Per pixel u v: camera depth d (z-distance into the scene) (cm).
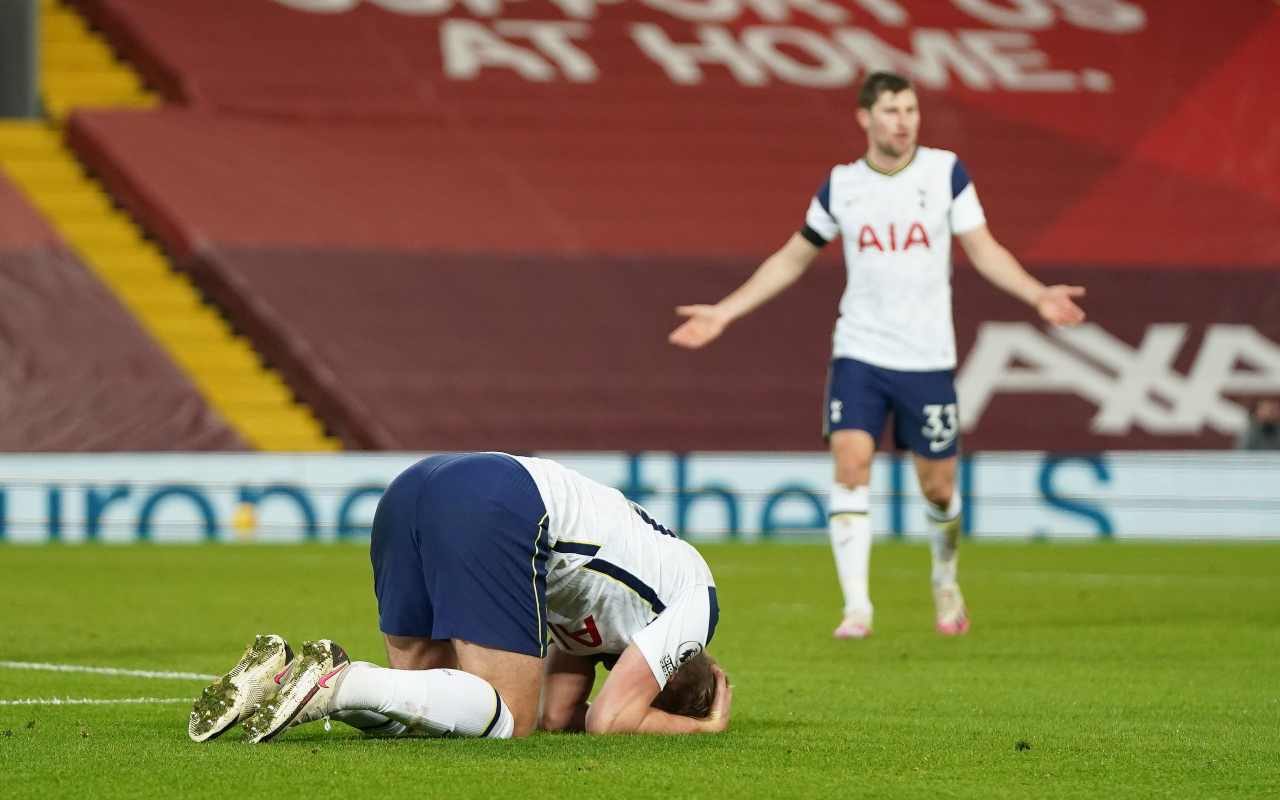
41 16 9912
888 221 3375
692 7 10375
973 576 5294
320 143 8969
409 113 9269
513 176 8938
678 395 7900
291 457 6931
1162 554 6400
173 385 7581
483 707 1833
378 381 7700
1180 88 10125
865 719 2234
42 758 1755
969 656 3103
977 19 10556
